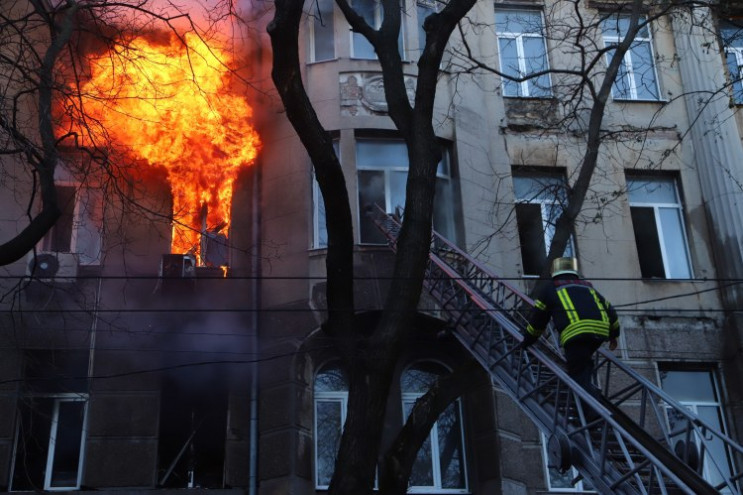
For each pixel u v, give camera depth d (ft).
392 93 32.09
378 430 26.04
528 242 47.65
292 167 44.78
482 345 32.89
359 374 26.94
